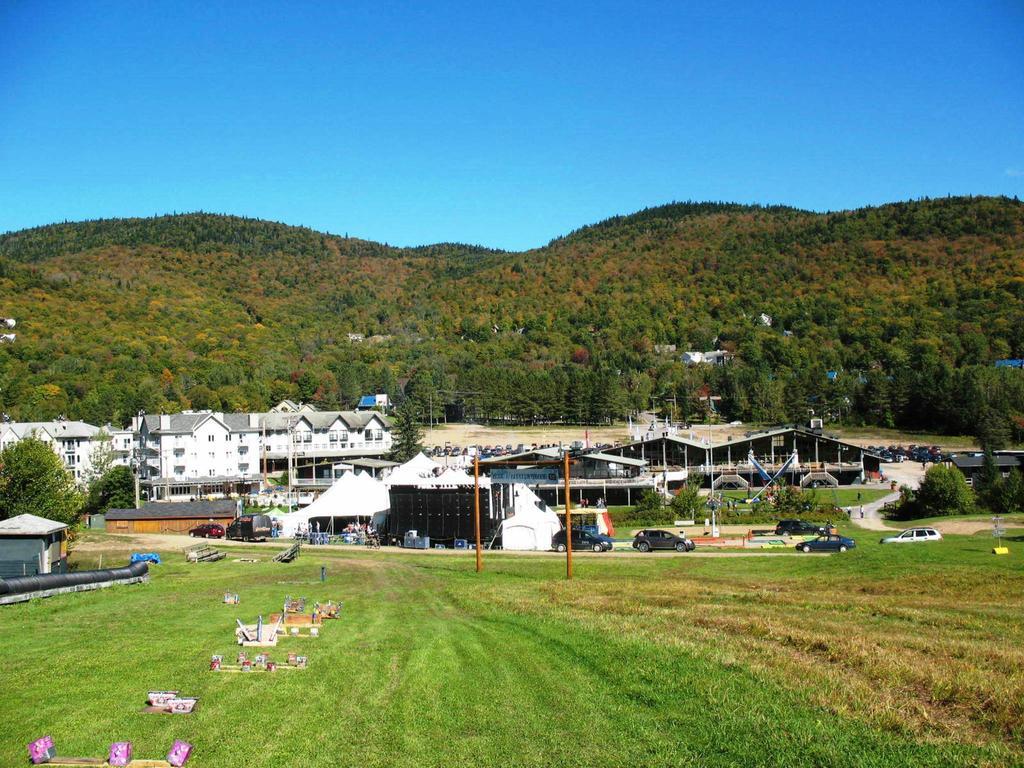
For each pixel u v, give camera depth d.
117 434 125.69
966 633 26.05
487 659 21.19
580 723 16.11
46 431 118.19
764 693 17.88
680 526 69.81
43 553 42.28
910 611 30.17
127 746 13.74
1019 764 14.00
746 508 79.19
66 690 17.78
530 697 17.75
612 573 44.66
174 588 37.47
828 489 96.00
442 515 60.84
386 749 14.68
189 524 77.69
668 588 37.06
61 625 26.20
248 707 16.73
